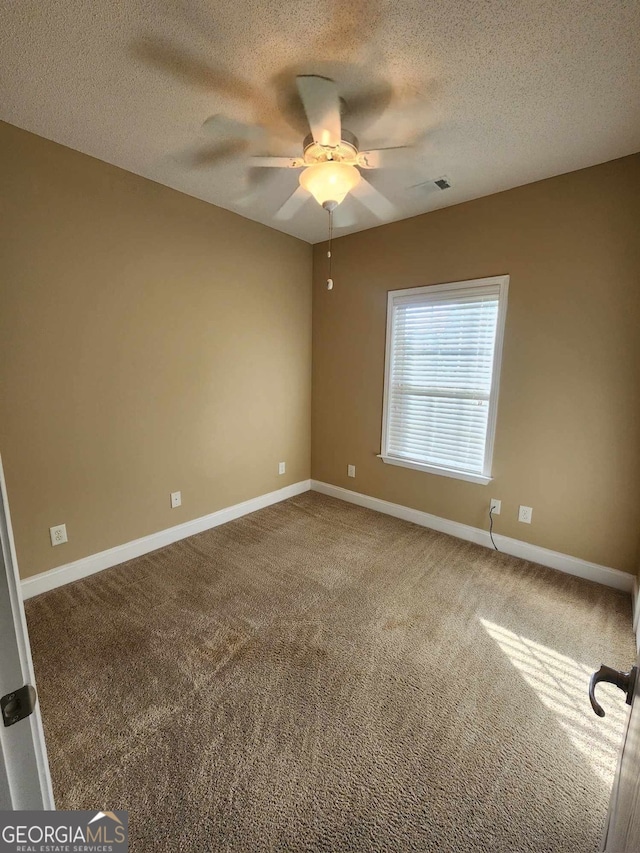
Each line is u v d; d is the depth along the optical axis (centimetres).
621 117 177
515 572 254
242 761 132
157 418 273
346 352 362
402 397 328
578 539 250
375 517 343
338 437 382
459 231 276
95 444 242
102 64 149
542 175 233
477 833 113
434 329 300
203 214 281
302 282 370
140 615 207
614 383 228
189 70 152
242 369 327
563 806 119
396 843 110
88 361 233
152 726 144
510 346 262
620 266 219
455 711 152
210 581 240
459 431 297
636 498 227
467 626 201
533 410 258
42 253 208
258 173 239
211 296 295
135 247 246
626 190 213
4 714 52
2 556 51
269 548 284
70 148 212
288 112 177
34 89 163
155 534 281
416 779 127
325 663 176
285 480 386
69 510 234
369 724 146
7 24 130
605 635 196
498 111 175
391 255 317
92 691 159
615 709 154
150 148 211
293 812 118
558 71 150
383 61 146
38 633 193
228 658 178
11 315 201
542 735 143
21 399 209
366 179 239
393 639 191
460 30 132
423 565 262
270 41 138
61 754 133
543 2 122
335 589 233
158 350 267
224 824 114
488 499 287
